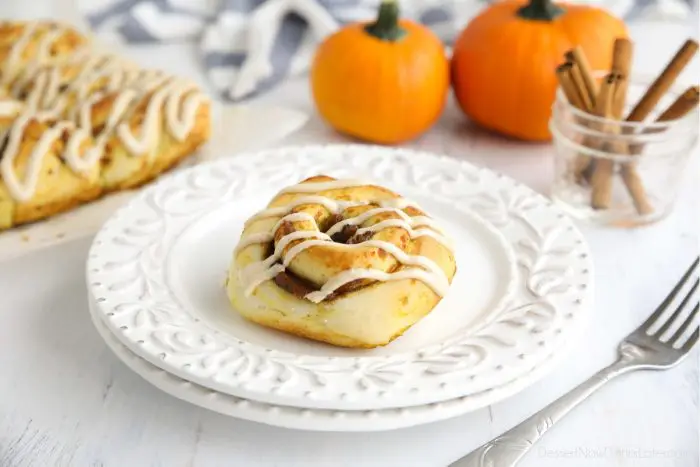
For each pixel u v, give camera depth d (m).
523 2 0.73
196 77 0.81
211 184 0.64
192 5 0.86
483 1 0.86
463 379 0.51
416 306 0.54
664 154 0.64
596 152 0.64
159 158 0.68
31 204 0.63
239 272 0.56
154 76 0.73
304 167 0.65
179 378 0.52
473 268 0.59
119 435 0.52
